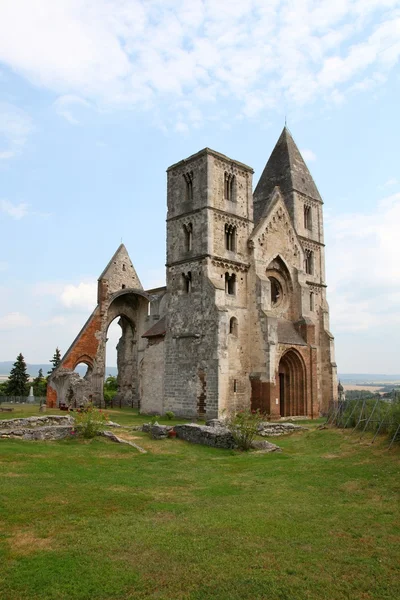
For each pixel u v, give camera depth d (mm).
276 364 50344
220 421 36625
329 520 14383
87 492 17203
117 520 14180
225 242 51938
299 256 58500
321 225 66688
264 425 35094
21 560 11320
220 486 18906
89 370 65438
